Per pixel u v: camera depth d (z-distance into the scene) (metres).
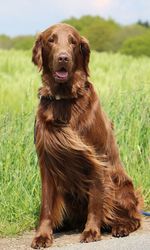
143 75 16.17
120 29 68.94
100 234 7.07
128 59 25.98
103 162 7.12
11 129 9.70
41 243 6.83
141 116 10.49
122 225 7.33
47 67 7.05
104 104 10.80
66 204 7.36
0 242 7.26
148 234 6.75
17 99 12.66
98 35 57.12
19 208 8.45
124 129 10.14
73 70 6.95
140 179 9.30
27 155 9.23
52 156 6.92
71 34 6.98
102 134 7.12
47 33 7.05
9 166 9.16
